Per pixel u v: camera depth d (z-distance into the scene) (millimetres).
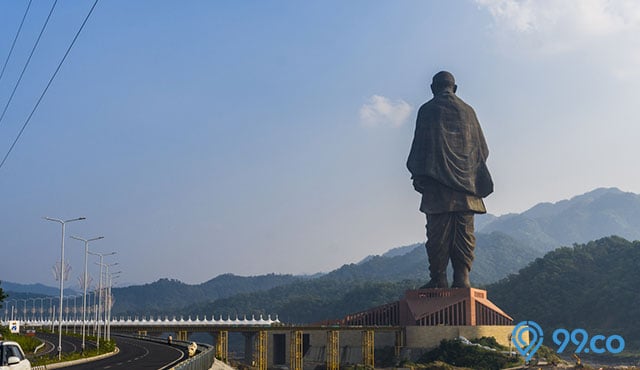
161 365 93125
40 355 117938
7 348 49906
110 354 124750
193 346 116812
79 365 94438
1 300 172500
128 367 89312
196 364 73250
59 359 101500
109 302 181750
